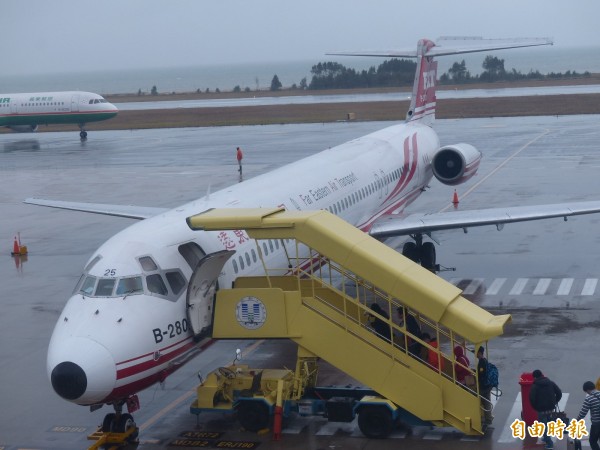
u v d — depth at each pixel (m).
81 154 69.19
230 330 17.08
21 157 68.88
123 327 15.18
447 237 34.66
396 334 17.86
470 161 32.16
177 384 19.83
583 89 127.62
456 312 15.84
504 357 20.39
